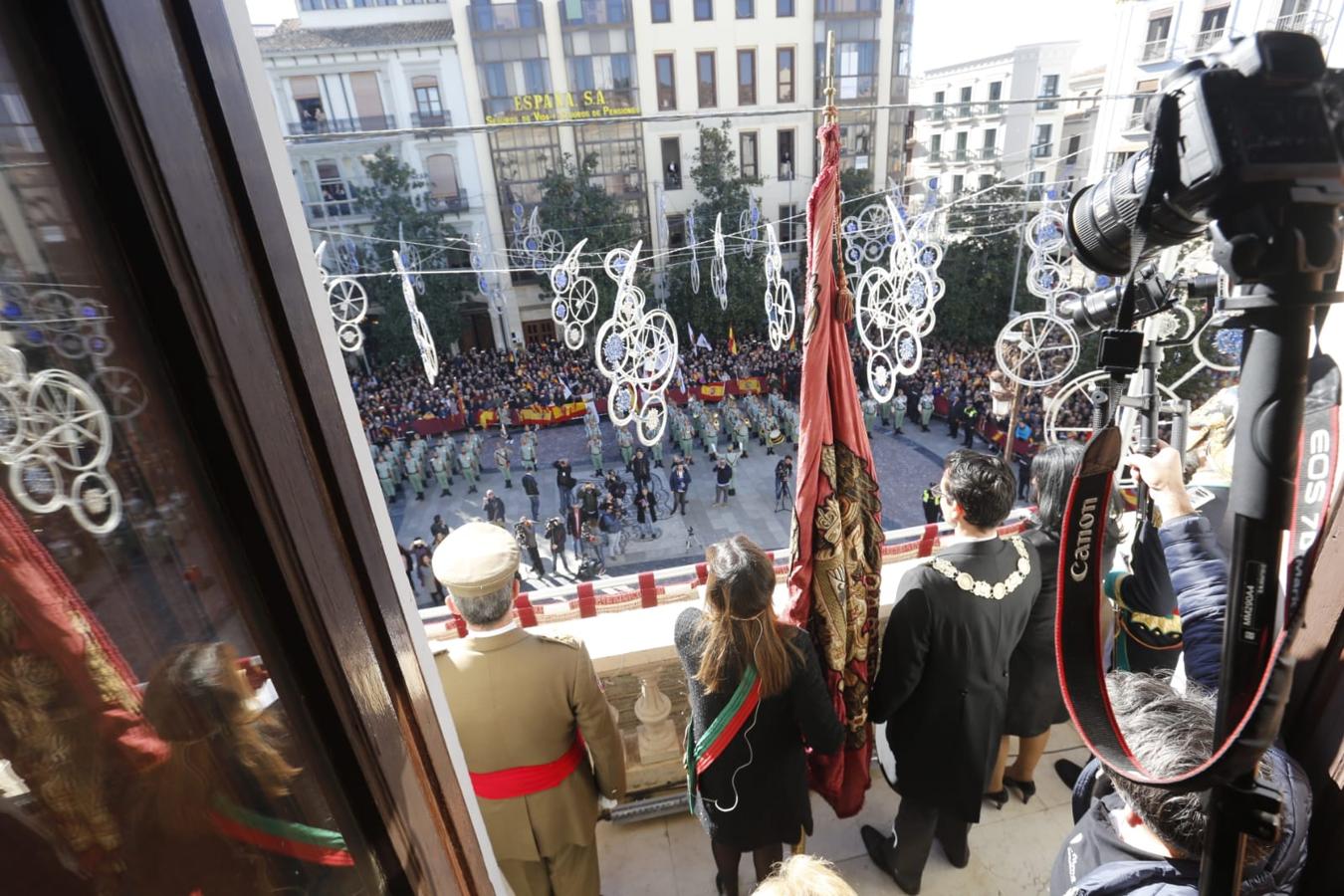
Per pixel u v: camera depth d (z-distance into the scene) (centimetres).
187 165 57
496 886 142
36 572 53
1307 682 109
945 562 184
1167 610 183
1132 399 128
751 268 1984
